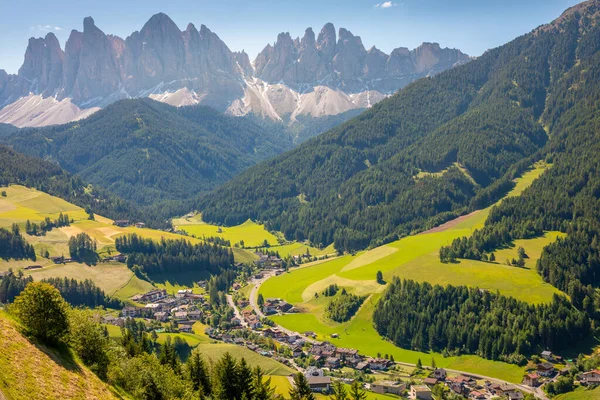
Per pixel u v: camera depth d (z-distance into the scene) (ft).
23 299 350.43
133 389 399.24
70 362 357.20
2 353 307.58
